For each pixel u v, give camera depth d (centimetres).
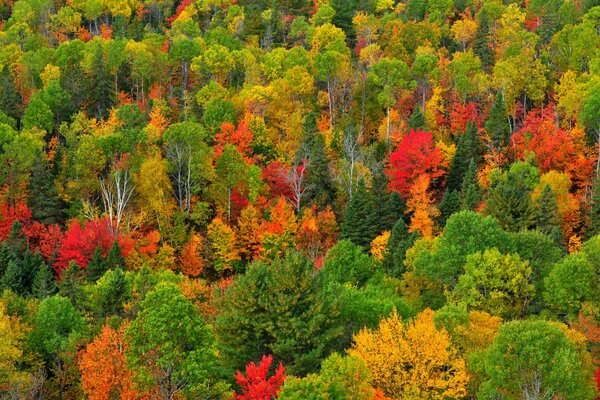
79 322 4975
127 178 7700
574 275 4566
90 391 3844
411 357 3531
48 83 9944
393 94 9725
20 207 7412
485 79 9500
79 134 8800
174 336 3341
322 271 4753
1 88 9806
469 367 3691
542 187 6950
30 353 4650
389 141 9056
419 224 7025
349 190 7800
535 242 5353
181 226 7450
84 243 6725
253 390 3400
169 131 7812
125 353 3578
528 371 3438
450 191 8206
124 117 8894
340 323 4234
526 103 10244
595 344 4031
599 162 7631
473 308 4753
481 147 8488
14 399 3997
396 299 4562
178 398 3378
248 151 8650
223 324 4059
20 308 5191
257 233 7462
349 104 9900
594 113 7762
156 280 5525
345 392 3212
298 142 8900
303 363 3872
